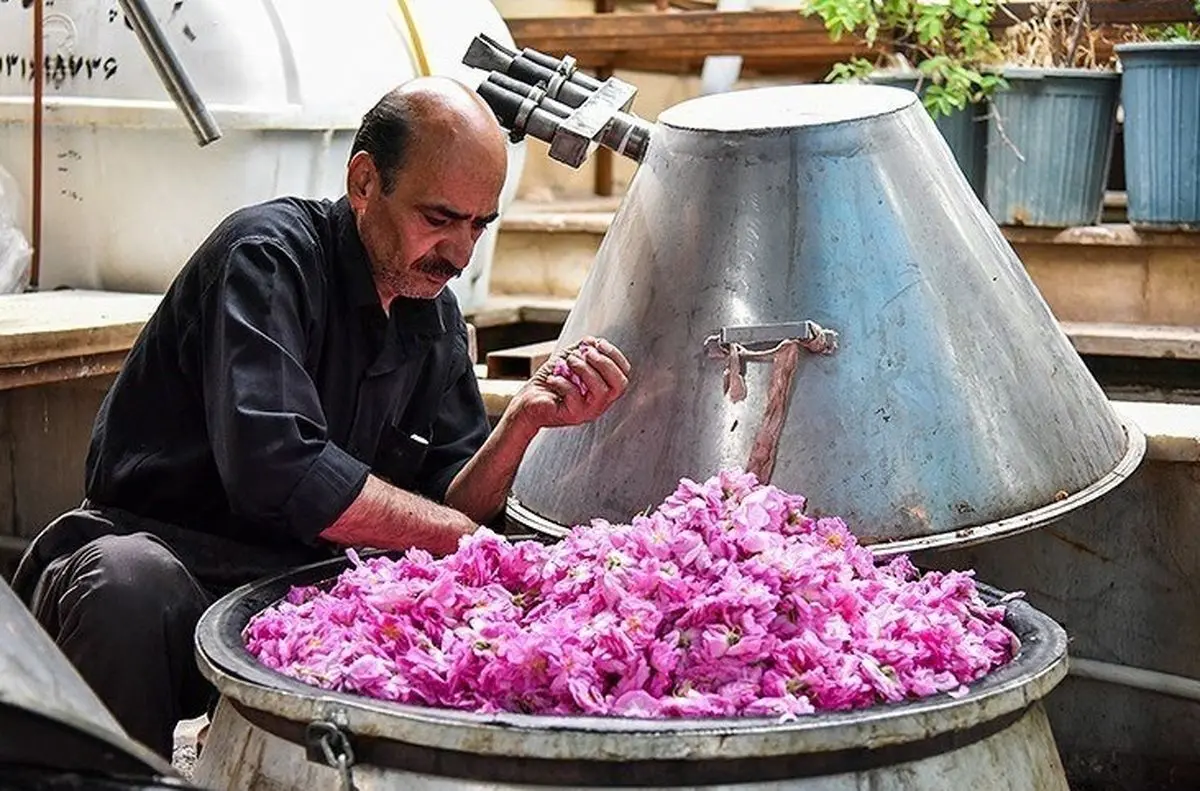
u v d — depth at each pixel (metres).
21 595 2.78
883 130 2.66
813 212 2.59
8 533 4.31
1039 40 4.93
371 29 4.50
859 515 2.45
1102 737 3.31
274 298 2.56
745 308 2.56
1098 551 3.24
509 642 1.94
